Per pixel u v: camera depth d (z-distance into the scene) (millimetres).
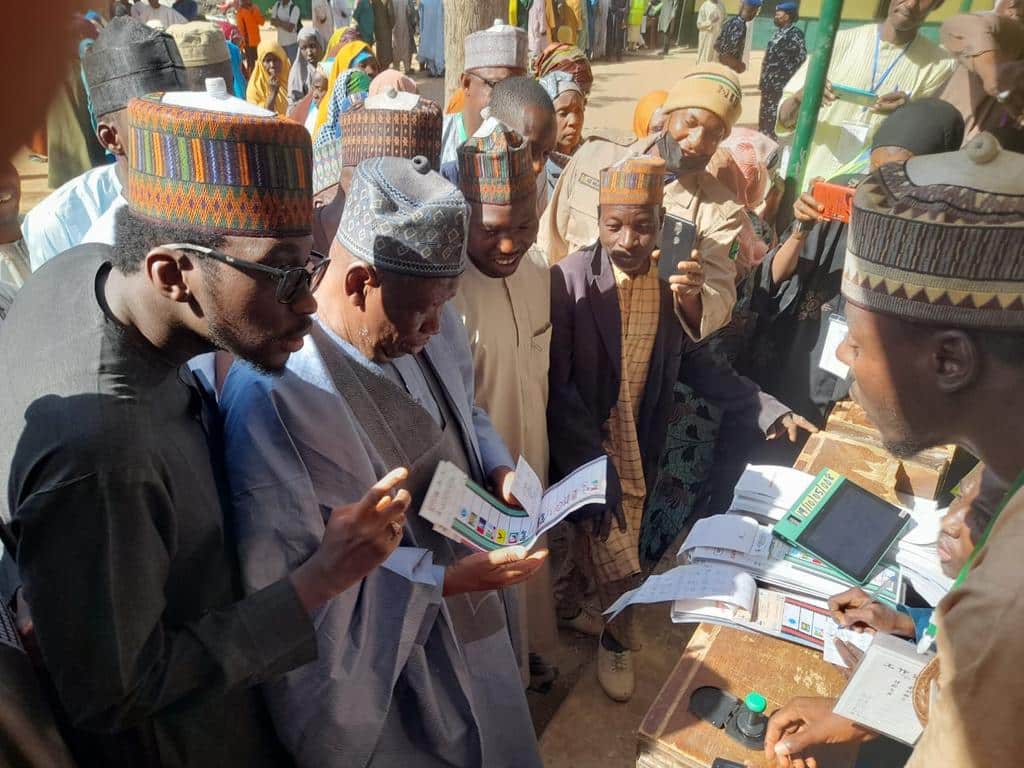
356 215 1534
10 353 1143
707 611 1729
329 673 1500
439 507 1727
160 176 1066
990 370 1064
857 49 4469
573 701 2641
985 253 1001
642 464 2828
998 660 845
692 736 1546
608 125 8844
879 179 1120
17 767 1188
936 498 2279
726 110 2926
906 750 1655
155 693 1182
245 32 9758
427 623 1660
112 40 1991
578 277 2502
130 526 1085
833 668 1676
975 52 3277
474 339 2234
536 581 2604
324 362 1569
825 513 1908
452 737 1782
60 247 2523
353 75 3998
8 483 1087
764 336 3201
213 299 1108
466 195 2121
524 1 9281
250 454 1427
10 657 1217
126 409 1095
